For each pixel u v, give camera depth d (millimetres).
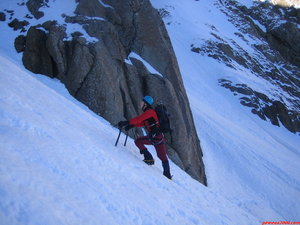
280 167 16094
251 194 13062
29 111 4543
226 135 17109
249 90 27594
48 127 4336
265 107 27266
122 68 10414
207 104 23484
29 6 10758
